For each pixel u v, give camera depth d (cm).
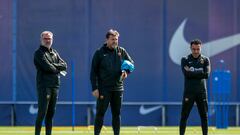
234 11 6347
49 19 6212
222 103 6112
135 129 5731
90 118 6241
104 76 3559
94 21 6247
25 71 6203
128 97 6269
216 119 6031
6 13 6194
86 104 6225
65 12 6231
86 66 6219
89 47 6234
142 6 6284
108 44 3578
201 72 3875
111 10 6262
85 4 6241
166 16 6300
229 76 5972
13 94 6203
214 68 6306
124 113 6278
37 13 6212
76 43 6219
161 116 6306
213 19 6328
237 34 6344
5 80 6194
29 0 6212
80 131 5409
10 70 6197
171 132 5234
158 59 6294
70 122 6212
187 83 3912
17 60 6197
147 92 6294
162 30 6300
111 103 3609
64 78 6197
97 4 6253
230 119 6344
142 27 6284
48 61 3619
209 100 6225
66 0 6231
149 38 6291
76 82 6225
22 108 6219
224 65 6322
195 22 6316
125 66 3528
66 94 6194
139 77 6278
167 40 6300
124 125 6278
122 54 3597
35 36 6212
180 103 6306
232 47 6338
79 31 6234
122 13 6269
